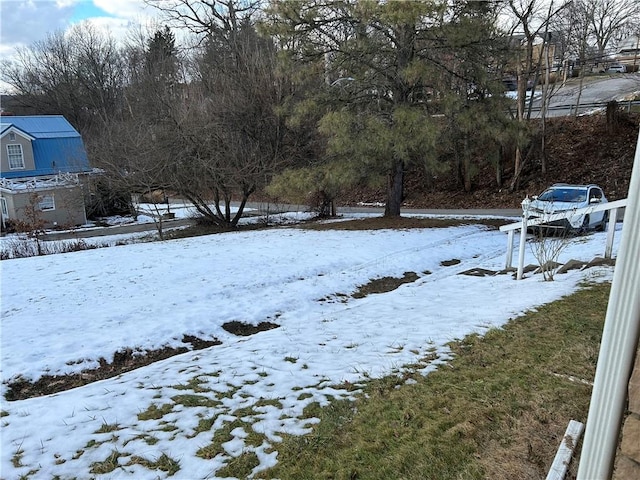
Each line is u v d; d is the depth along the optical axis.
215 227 21.53
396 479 2.70
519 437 2.97
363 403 3.67
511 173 23.62
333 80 16.33
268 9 14.97
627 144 21.02
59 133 31.81
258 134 19.55
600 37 30.42
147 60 35.81
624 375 1.44
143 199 29.55
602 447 1.51
